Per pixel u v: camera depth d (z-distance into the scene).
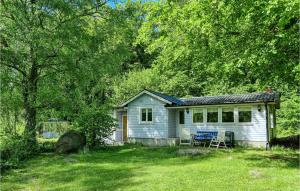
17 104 20.41
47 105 22.20
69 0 21.44
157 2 17.00
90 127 23.45
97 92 27.36
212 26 15.41
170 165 15.52
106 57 22.77
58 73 22.17
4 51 19.28
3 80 19.61
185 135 25.55
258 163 15.23
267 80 14.88
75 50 21.31
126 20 24.44
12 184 12.28
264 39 13.91
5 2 19.50
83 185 11.74
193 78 37.50
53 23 21.19
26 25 19.11
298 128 27.48
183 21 16.38
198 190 10.22
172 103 25.62
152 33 18.31
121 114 29.53
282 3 11.25
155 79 38.00
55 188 11.50
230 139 22.81
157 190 10.41
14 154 17.58
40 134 26.59
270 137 23.17
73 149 21.11
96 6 23.56
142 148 23.06
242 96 24.52
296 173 12.50
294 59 13.70
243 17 14.38
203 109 25.00
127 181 12.02
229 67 14.08
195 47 16.53
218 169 13.80
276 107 26.45
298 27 12.84
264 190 9.97
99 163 16.78
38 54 19.80
